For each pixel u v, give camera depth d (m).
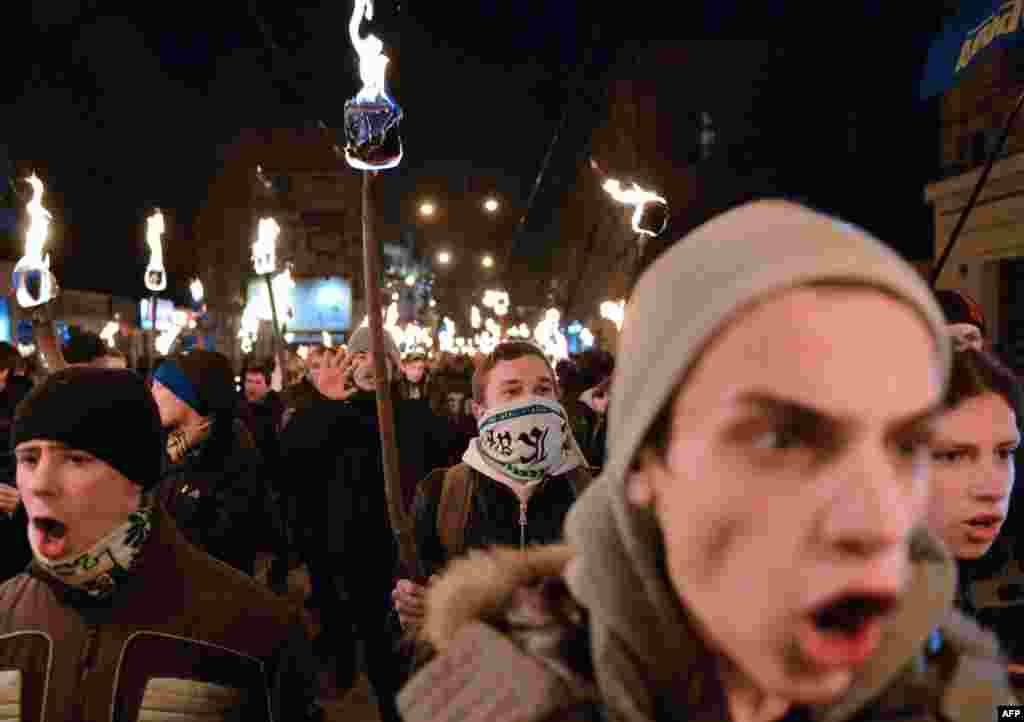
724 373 0.75
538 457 3.06
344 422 4.94
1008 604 1.84
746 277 0.75
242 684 1.92
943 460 1.47
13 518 3.02
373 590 4.78
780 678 0.74
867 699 0.90
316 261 42.69
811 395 0.72
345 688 5.31
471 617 1.08
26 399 1.87
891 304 0.75
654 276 0.86
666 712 0.89
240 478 3.81
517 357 3.24
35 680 1.83
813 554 0.72
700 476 0.76
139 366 10.31
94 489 1.85
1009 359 11.64
